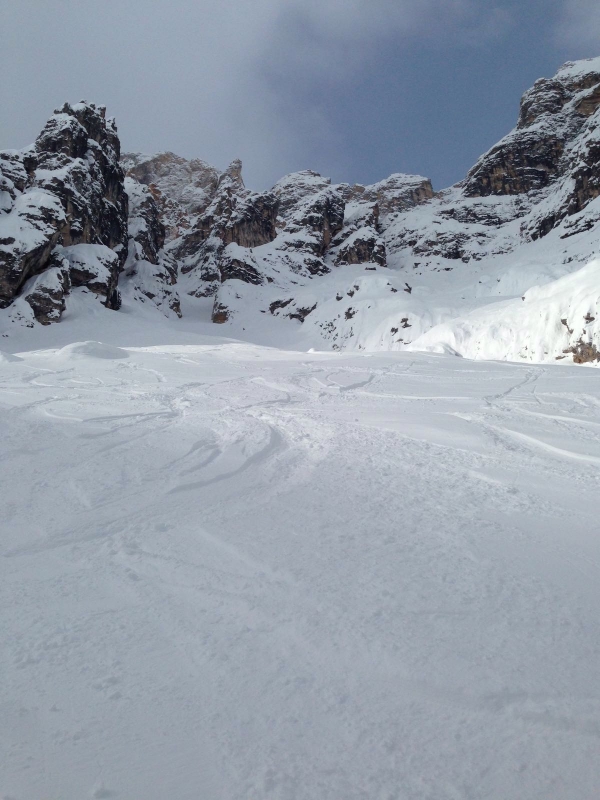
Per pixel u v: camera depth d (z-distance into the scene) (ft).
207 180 369.30
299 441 19.17
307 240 259.80
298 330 180.96
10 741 5.04
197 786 4.53
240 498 12.78
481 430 20.40
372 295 166.09
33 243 130.82
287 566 8.76
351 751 4.85
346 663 6.09
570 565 8.55
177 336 130.72
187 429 21.74
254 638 6.68
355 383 37.19
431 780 4.53
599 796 4.36
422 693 5.56
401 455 16.72
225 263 225.15
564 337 66.39
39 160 166.50
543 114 318.65
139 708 5.45
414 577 8.20
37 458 16.93
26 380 39.37
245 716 5.31
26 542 10.37
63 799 4.41
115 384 37.35
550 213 238.07
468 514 11.15
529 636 6.51
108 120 204.95
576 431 19.85
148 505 12.41
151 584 8.34
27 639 6.81
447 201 368.27
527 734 5.00
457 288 212.23
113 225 184.96
